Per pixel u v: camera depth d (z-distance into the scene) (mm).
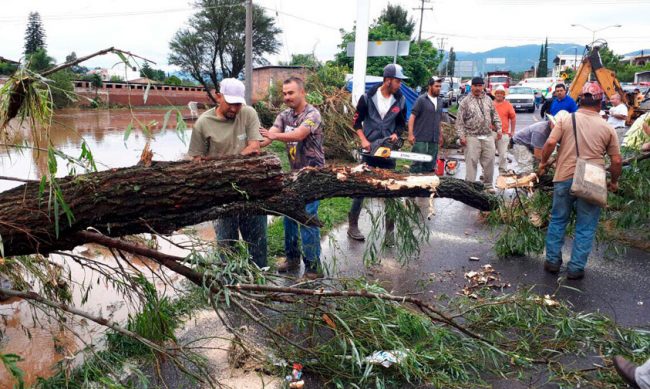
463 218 7449
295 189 3797
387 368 3320
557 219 5199
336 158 11734
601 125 4891
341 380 3281
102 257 5469
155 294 3391
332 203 7820
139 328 3420
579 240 5004
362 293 3277
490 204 4844
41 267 4117
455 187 4477
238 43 38844
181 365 2986
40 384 3113
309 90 13086
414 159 5500
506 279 5113
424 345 3516
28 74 2533
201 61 39688
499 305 3961
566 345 3666
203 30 38344
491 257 5773
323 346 3303
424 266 5453
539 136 7008
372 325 3398
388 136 6047
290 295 3469
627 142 6645
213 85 40188
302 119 4824
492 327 3893
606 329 3877
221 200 2941
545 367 3479
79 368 3293
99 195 2764
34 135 2717
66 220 2764
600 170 4820
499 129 7758
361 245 6059
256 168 2895
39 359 3514
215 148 4309
